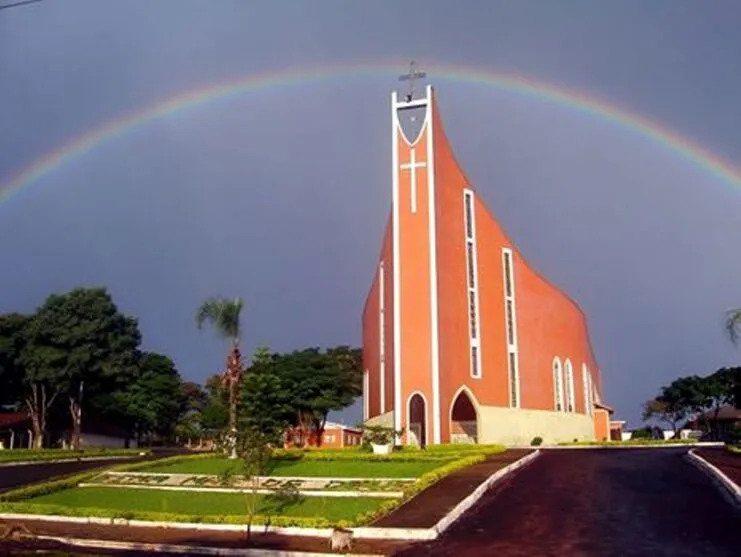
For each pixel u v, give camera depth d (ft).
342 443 234.79
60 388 198.70
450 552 55.47
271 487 85.76
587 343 231.50
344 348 231.30
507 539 58.90
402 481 85.15
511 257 187.42
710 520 62.85
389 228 170.81
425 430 148.77
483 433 164.14
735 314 96.63
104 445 229.25
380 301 181.27
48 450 153.79
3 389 205.87
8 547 61.21
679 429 281.33
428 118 163.22
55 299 199.11
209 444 207.31
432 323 152.25
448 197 169.07
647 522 62.85
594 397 243.40
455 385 160.56
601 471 92.22
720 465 89.61
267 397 150.00
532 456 112.27
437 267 156.04
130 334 208.95
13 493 86.58
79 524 73.26
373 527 62.95
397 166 162.71
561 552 53.78
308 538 63.62
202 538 64.59
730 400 250.16
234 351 128.77
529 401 180.75
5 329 196.54
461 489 79.46
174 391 231.30
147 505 80.74
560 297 203.00
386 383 168.55
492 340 174.29
